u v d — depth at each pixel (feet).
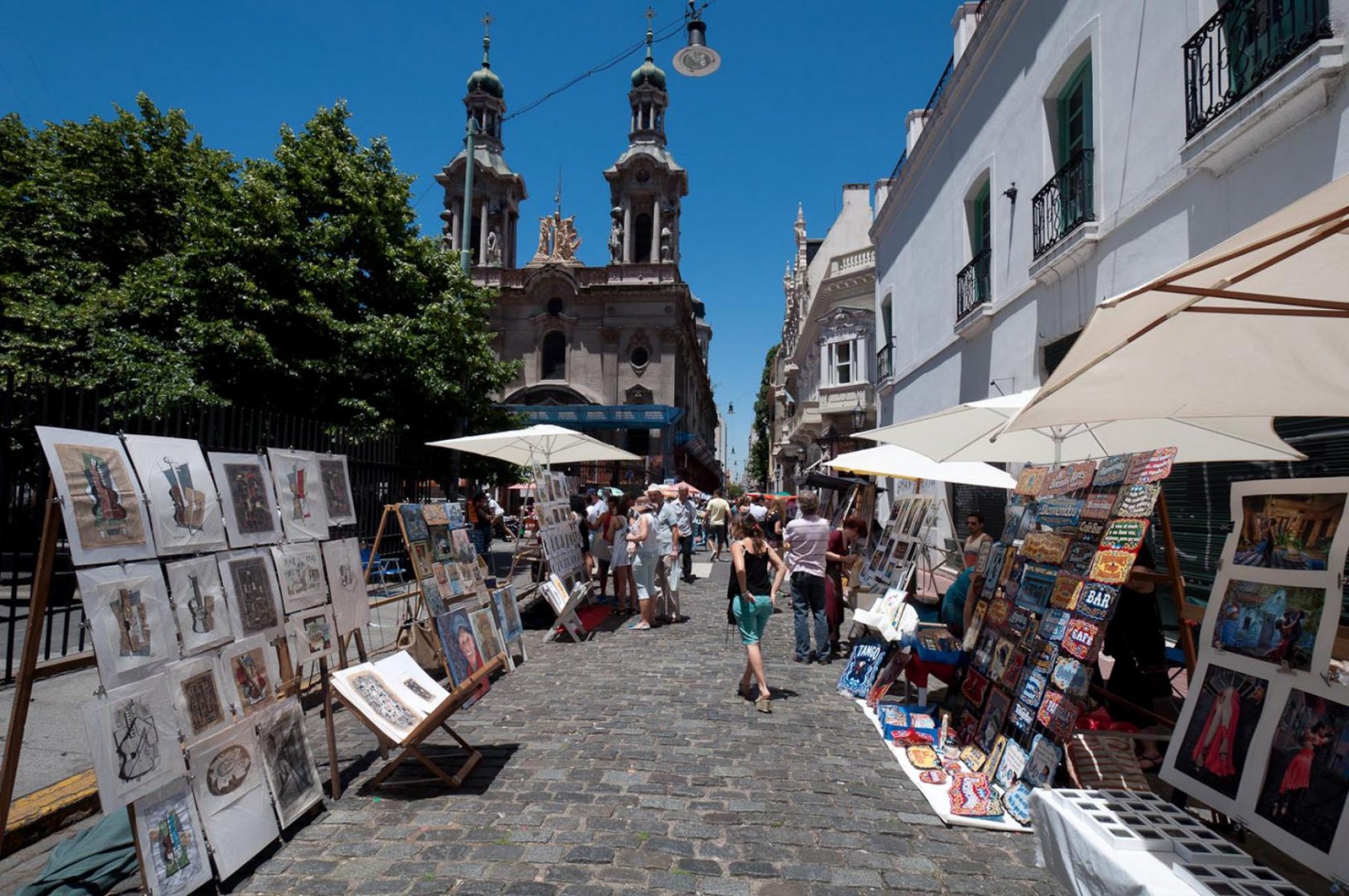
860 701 20.53
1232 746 9.98
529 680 22.76
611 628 32.58
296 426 32.45
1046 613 14.62
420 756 13.96
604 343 151.33
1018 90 34.96
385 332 46.88
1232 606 10.86
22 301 45.37
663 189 155.74
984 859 11.54
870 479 42.73
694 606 39.47
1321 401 11.02
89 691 19.33
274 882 10.64
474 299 56.24
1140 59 25.08
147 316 44.29
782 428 156.46
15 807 12.50
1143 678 16.55
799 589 25.94
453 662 17.78
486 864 11.18
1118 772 12.59
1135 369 10.56
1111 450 20.62
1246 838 12.26
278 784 12.31
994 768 14.06
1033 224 32.50
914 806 13.51
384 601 22.41
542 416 125.29
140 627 10.23
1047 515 16.38
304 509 15.52
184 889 9.85
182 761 10.41
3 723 16.74
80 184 48.01
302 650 13.94
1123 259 25.93
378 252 50.37
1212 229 21.33
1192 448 18.54
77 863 10.62
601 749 16.39
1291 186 18.37
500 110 164.14
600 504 45.47
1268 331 9.85
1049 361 31.81
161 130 52.44
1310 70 16.90
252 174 46.75
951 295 44.83
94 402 22.61
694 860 11.34
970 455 23.63
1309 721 8.96
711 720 18.60
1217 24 20.70
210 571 11.96
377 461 40.75
